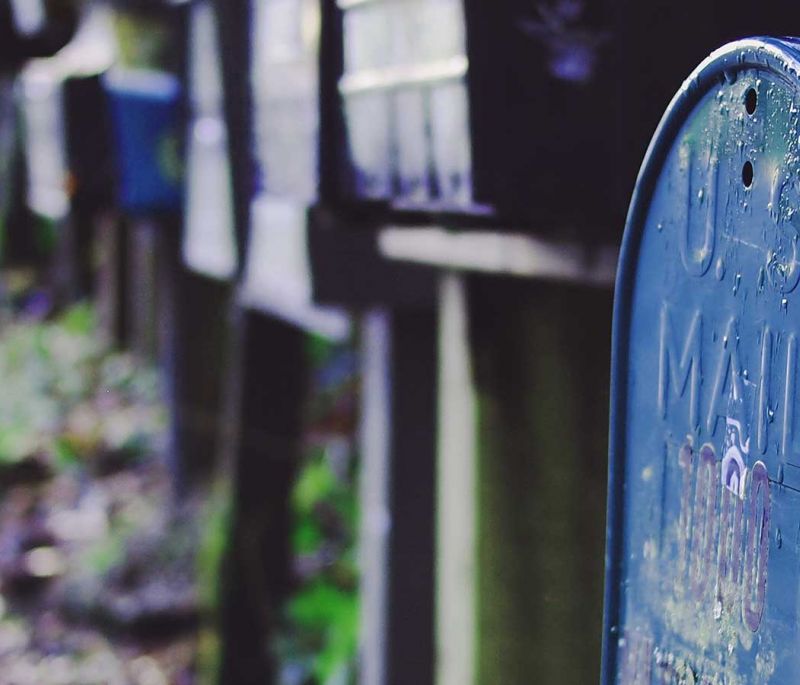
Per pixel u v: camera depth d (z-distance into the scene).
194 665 6.53
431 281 3.99
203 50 5.41
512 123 2.27
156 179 6.55
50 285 15.57
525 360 3.08
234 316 6.22
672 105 1.42
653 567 1.52
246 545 6.01
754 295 1.28
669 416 1.47
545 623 3.06
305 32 3.67
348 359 8.65
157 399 11.05
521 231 2.44
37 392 11.59
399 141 2.63
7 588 7.82
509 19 2.25
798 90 1.17
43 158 7.69
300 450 6.25
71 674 6.59
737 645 1.32
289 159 3.92
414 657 4.34
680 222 1.43
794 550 1.21
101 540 8.13
